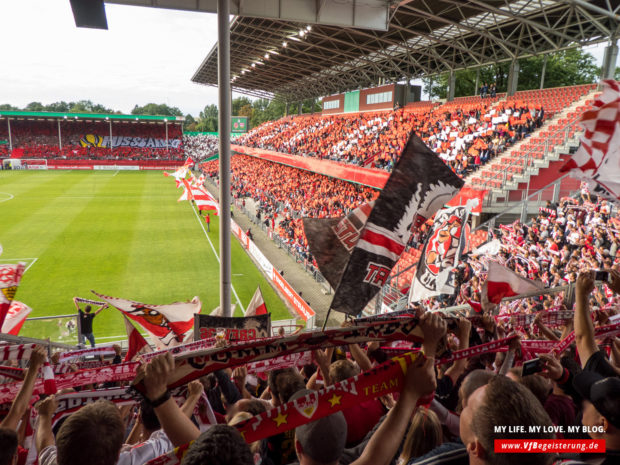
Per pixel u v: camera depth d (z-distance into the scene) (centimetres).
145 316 631
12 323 540
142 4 1005
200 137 9038
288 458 253
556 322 408
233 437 145
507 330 505
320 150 3984
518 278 399
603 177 288
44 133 7650
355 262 288
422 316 181
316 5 1182
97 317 1619
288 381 299
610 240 977
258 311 720
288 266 2297
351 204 2745
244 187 4722
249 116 12362
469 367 382
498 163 1980
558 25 2098
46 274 2102
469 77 4225
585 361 235
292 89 5834
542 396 253
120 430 196
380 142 3155
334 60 3806
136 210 3631
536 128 2045
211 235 2903
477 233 1556
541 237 1191
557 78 3791
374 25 1236
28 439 336
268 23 2830
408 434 215
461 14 2116
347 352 486
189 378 177
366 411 284
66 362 566
